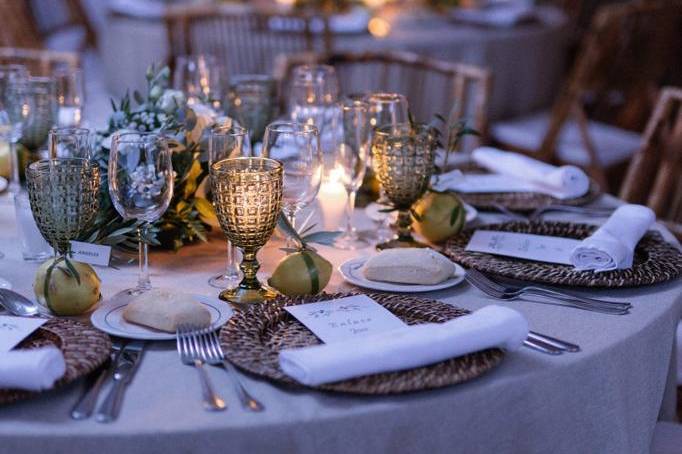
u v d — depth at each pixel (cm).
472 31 389
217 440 92
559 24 424
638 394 121
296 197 130
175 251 148
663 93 221
